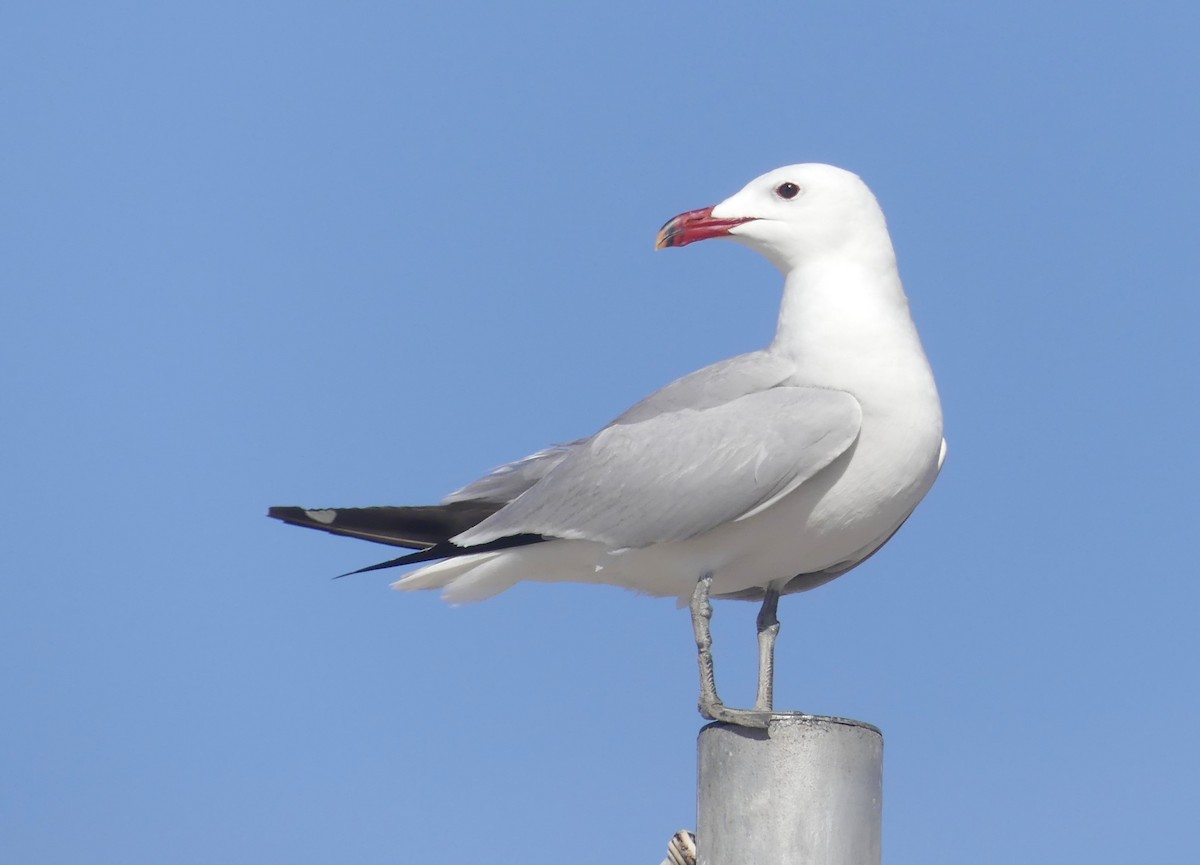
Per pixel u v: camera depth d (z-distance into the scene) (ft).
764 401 33.96
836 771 28.60
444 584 38.14
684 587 36.24
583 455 35.99
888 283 35.22
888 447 33.58
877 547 36.86
